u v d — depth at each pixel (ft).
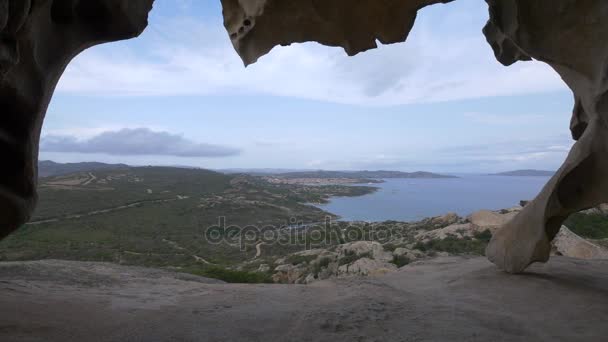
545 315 14.25
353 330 11.84
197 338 10.76
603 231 58.54
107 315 12.22
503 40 19.90
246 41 18.43
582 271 21.65
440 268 24.59
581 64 15.60
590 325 13.06
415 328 12.18
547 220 19.97
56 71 10.55
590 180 18.15
